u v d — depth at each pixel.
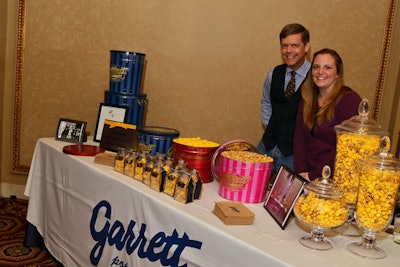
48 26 3.96
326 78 2.18
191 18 3.83
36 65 4.02
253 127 3.90
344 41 3.72
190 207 1.89
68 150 2.67
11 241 3.21
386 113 3.76
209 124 3.95
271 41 3.77
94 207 2.37
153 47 3.91
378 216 1.48
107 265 2.19
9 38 3.99
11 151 4.17
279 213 1.76
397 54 3.66
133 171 2.29
